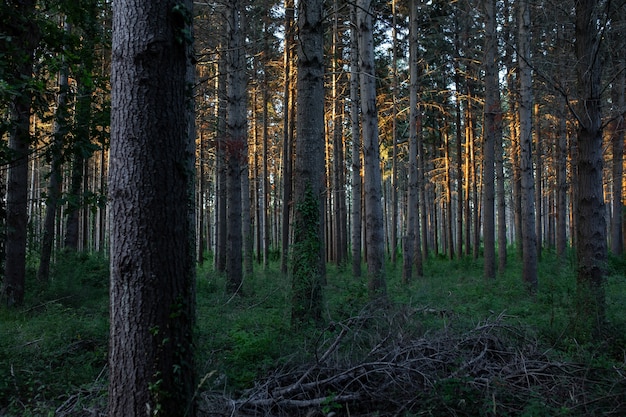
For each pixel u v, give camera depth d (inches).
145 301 130.3
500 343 241.3
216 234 846.5
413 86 655.8
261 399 183.9
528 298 450.0
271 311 371.9
